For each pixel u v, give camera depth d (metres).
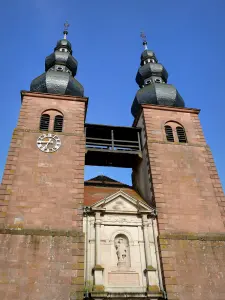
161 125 32.38
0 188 24.33
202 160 29.92
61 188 25.31
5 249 21.45
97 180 33.94
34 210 23.78
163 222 25.06
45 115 30.84
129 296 21.06
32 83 35.03
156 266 23.11
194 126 33.09
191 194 27.22
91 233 23.78
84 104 32.31
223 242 24.67
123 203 25.88
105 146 33.06
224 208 26.89
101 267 21.84
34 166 26.20
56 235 22.67
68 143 28.42
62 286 20.59
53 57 41.12
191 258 23.41
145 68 43.72
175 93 36.50
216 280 22.64
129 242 24.02
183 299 21.48
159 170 28.31
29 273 20.77
